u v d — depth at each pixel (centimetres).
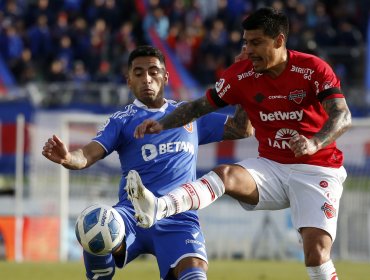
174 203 1930
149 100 2177
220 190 2000
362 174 5028
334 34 7288
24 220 4756
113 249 1991
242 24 2000
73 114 5525
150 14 7662
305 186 2070
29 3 7700
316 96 2016
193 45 7338
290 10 7756
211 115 2284
